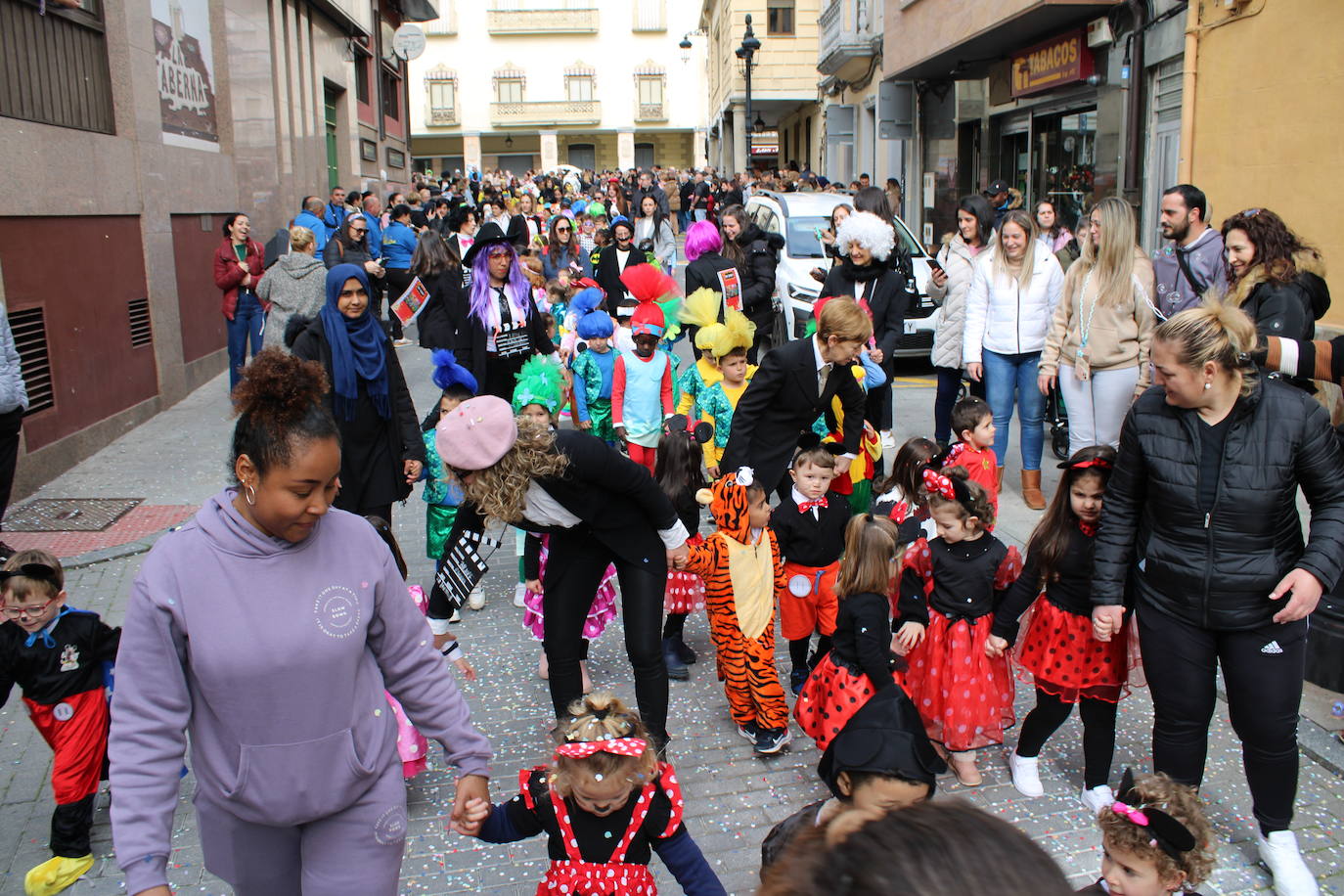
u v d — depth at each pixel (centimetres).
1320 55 855
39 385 866
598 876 280
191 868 379
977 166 1920
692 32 6406
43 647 367
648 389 712
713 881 283
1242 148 961
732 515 448
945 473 412
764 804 414
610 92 6606
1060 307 700
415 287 709
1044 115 1611
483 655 554
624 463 380
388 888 261
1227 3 963
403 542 736
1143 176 1229
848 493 578
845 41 2362
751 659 447
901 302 794
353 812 255
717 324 682
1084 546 390
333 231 1675
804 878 102
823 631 492
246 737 240
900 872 97
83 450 933
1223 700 488
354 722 251
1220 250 632
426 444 590
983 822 104
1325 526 337
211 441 1001
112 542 718
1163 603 354
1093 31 1320
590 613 494
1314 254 518
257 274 1178
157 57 1160
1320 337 847
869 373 719
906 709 328
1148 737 462
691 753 454
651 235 1680
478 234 722
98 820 408
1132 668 447
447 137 6738
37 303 866
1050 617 400
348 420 522
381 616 262
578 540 400
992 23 1398
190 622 234
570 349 860
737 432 545
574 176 4512
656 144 6800
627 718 281
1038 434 753
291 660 238
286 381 231
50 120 920
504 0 6494
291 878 262
